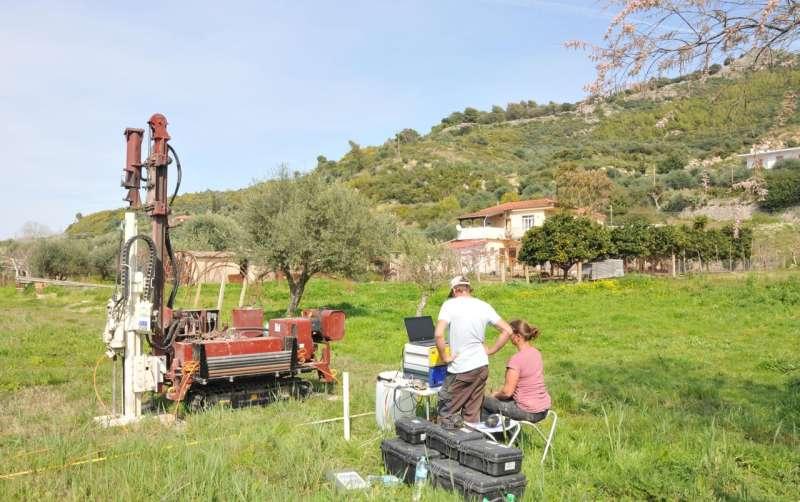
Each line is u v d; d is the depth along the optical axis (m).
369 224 20.97
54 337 16.50
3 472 5.77
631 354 14.27
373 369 12.18
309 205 20.55
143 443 6.50
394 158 106.50
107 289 32.28
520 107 132.75
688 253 41.97
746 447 6.63
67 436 6.90
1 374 11.16
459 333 6.33
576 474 5.91
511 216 53.78
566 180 57.59
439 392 6.50
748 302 22.45
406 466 5.78
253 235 20.64
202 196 85.88
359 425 7.70
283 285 31.22
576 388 10.35
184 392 8.27
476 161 100.94
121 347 8.07
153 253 8.31
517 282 38.06
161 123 8.70
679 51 5.13
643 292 26.47
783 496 5.50
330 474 5.79
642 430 7.38
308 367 9.44
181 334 9.50
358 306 25.47
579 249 38.72
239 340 8.80
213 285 30.17
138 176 8.61
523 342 6.60
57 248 42.38
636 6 5.01
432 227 65.25
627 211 56.47
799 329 17.34
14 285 37.53
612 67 5.33
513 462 5.18
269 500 5.06
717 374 11.77
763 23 4.66
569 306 24.02
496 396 6.64
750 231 38.09
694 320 19.84
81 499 5.13
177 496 5.12
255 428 7.25
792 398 9.47
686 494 5.38
